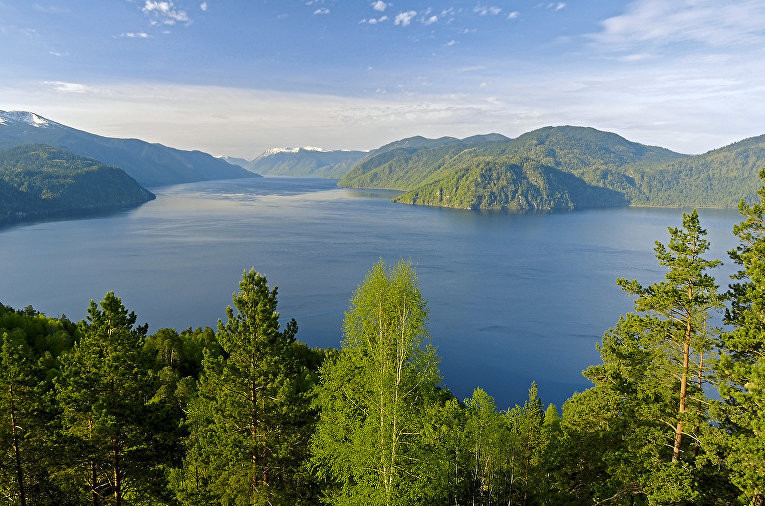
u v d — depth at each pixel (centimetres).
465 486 3838
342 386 2528
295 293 17100
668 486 2302
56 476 2822
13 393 2800
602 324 14288
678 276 2403
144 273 19675
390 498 2211
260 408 2941
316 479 2936
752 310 2195
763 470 1894
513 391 10288
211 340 8312
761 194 2308
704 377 2408
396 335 2327
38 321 7881
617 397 3159
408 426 2355
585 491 3306
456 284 18812
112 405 2814
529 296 17162
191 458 3431
